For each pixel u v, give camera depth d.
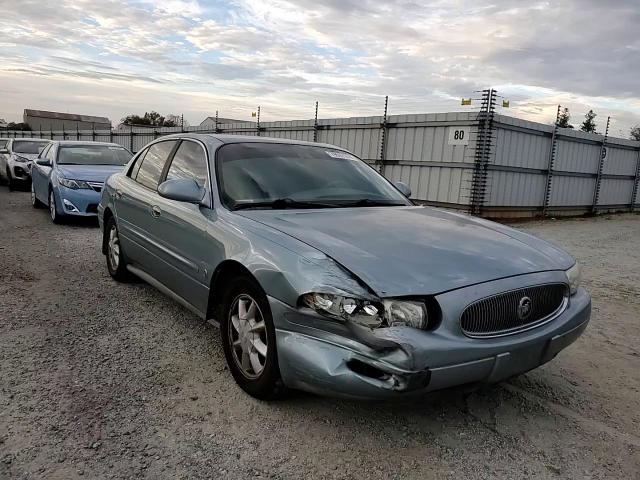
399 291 2.50
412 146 13.88
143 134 26.62
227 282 3.43
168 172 4.51
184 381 3.33
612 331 4.77
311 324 2.63
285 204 3.68
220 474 2.43
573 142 16.16
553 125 14.91
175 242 3.96
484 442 2.81
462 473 2.53
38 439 2.62
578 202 17.23
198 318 4.50
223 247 3.31
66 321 4.32
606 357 4.13
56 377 3.30
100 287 5.34
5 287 5.20
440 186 13.38
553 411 3.19
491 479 2.50
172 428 2.79
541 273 2.96
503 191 13.80
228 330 3.32
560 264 3.18
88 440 2.64
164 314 4.57
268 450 2.64
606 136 17.58
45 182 10.25
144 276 4.75
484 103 12.37
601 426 3.04
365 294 2.49
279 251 2.88
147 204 4.49
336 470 2.50
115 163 10.51
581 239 11.12
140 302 4.89
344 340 2.52
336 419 2.96
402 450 2.70
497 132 12.88
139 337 4.04
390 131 14.37
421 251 2.88
